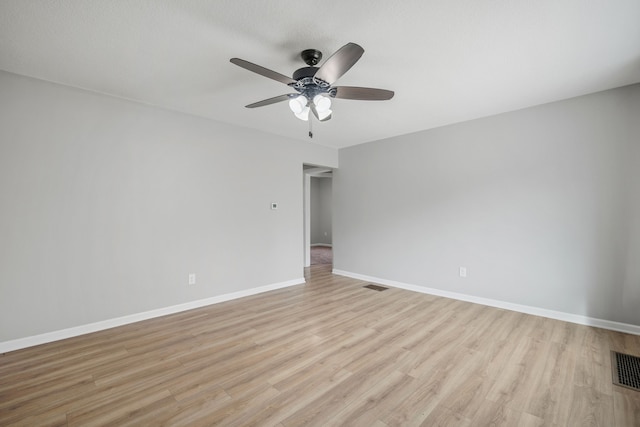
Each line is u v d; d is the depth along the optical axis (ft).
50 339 8.57
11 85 8.09
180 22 5.95
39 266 8.45
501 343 8.45
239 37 6.49
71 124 8.98
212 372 6.96
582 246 9.85
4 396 6.03
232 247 12.85
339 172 17.88
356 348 8.18
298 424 5.27
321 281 16.20
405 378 6.72
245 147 13.34
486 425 5.24
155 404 5.80
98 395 6.08
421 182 13.99
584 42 6.70
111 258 9.68
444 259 13.21
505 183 11.44
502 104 10.61
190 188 11.56
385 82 8.80
